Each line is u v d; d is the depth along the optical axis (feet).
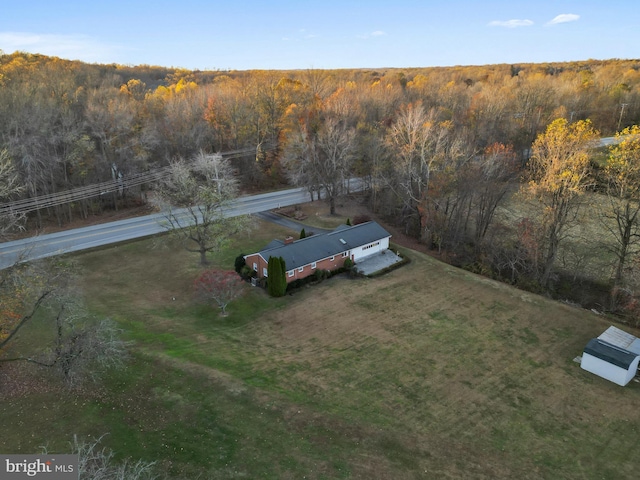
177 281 139.95
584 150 142.00
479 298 138.41
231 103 258.37
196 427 79.10
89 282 135.13
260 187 250.37
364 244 160.76
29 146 170.09
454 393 95.76
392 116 268.21
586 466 78.95
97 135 195.42
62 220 187.01
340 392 92.84
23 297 88.02
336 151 205.16
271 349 107.34
